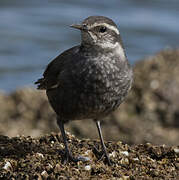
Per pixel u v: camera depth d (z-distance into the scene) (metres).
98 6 29.84
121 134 16.41
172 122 16.91
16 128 16.84
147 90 17.58
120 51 9.57
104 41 9.41
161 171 9.30
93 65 9.27
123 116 16.95
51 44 25.41
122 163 9.68
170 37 25.97
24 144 10.32
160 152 10.16
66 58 9.77
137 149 10.43
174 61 18.88
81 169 9.15
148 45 25.14
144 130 16.50
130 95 17.61
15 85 21.53
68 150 9.69
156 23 27.58
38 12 29.08
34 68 23.12
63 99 9.49
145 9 29.48
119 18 28.02
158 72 18.30
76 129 16.58
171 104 17.20
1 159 9.61
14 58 24.05
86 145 10.35
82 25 9.40
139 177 9.00
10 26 27.08
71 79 9.30
